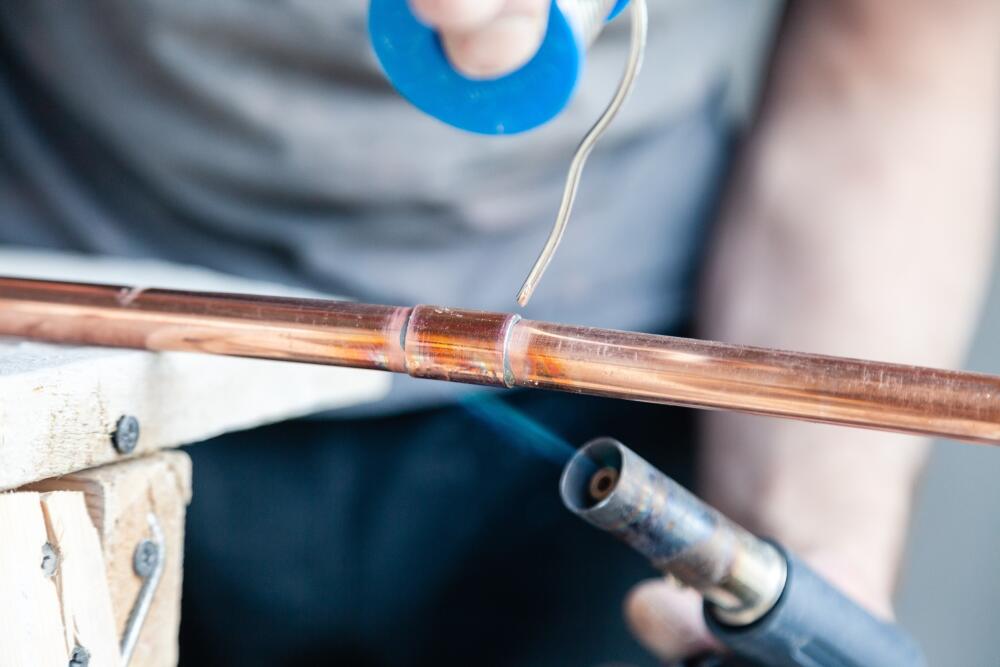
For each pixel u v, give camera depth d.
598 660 0.88
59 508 0.49
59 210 0.83
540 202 0.82
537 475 0.87
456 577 0.88
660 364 0.49
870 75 0.84
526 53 0.48
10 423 0.49
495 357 0.50
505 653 0.89
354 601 0.88
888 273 0.80
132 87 0.77
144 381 0.54
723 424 0.80
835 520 0.74
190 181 0.79
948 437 0.47
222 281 0.74
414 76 0.50
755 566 0.53
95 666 0.50
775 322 0.81
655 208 0.87
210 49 0.75
